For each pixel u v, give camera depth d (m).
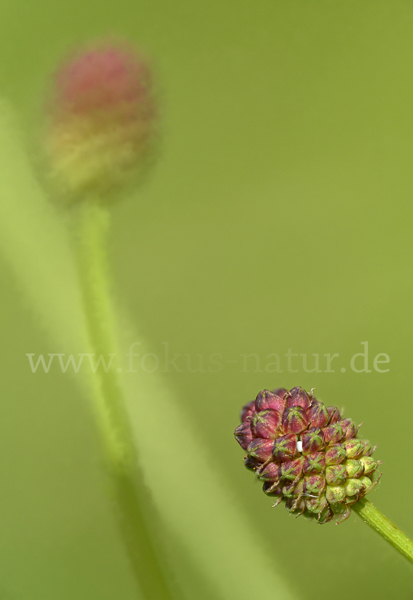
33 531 0.33
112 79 0.30
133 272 0.34
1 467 0.33
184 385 0.33
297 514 0.29
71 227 0.31
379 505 0.33
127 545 0.30
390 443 0.33
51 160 0.30
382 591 0.32
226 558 0.32
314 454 0.29
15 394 0.33
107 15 0.34
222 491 0.32
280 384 0.34
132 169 0.30
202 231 0.34
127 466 0.30
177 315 0.34
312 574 0.32
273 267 0.34
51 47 0.33
